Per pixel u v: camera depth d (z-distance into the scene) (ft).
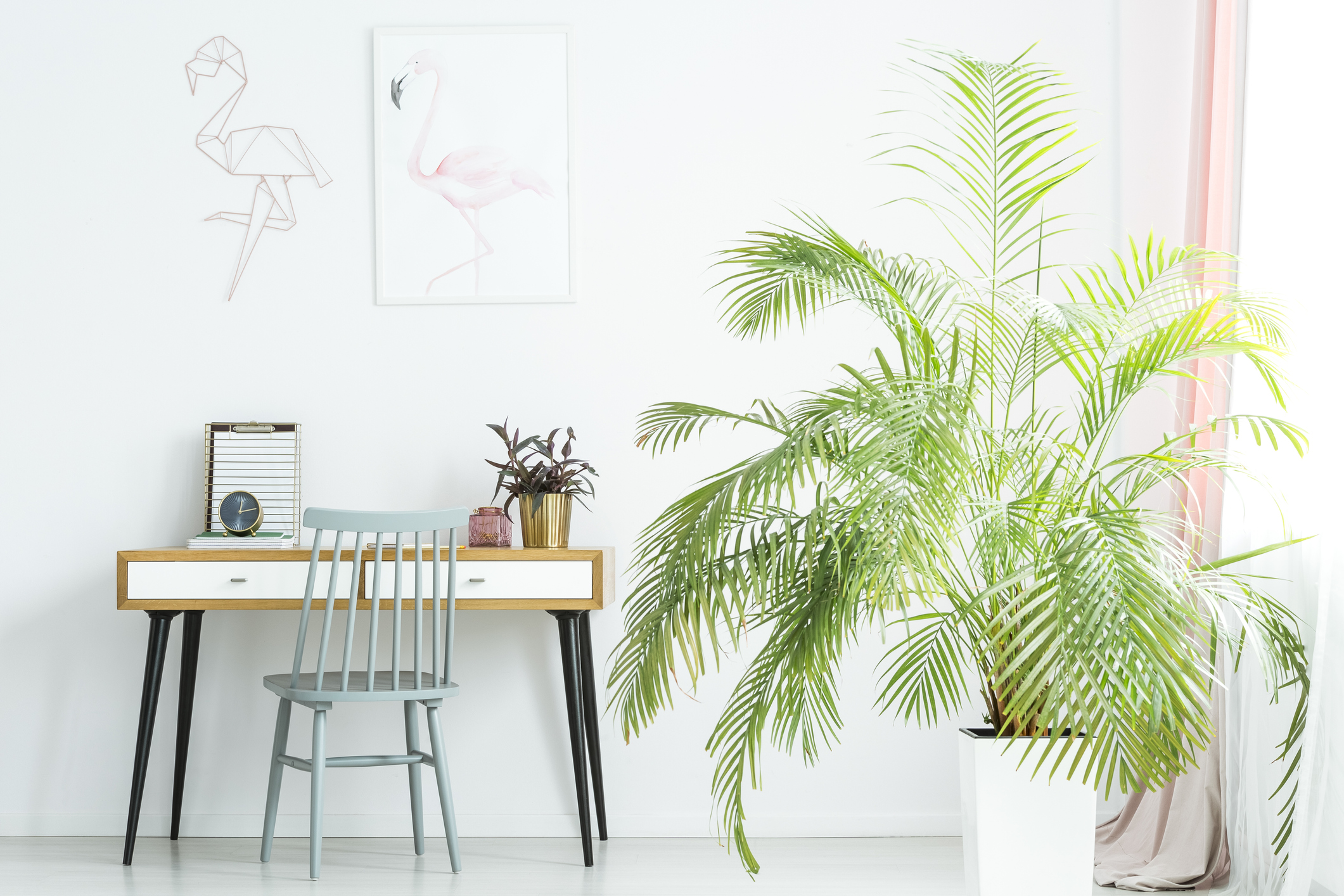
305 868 7.89
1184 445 7.93
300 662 7.50
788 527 5.67
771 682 5.54
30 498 9.06
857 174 9.13
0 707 8.99
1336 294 6.13
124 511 9.06
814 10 9.18
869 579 5.04
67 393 9.10
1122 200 8.99
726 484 5.70
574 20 9.22
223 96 9.21
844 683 8.91
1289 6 6.70
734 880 7.64
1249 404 6.93
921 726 8.89
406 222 9.16
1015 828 5.74
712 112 9.18
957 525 5.70
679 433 6.53
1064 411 8.87
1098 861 7.77
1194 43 8.52
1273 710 6.58
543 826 8.88
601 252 9.17
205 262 9.16
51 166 9.14
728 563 6.16
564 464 8.36
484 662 9.00
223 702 8.96
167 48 9.20
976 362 6.46
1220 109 7.73
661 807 8.92
